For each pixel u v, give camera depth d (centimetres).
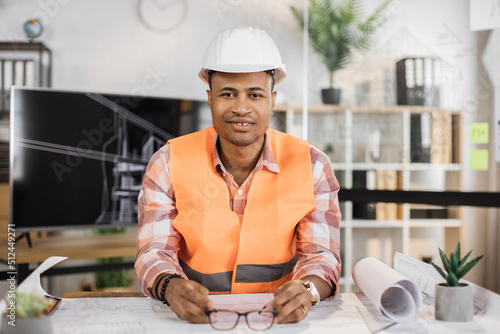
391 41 222
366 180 238
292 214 120
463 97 209
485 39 202
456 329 90
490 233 238
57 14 335
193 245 120
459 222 265
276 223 119
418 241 302
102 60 343
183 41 355
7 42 320
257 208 120
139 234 120
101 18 342
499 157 201
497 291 235
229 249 119
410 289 97
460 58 208
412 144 225
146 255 113
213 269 120
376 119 234
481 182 207
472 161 209
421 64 216
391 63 224
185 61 356
